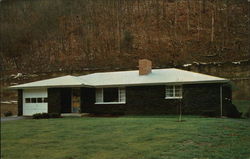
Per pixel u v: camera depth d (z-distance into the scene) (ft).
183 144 32.01
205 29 178.19
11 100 153.99
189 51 165.89
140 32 189.57
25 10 231.50
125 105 75.82
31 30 213.66
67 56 189.26
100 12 214.69
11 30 213.05
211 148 29.73
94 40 195.93
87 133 42.19
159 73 78.59
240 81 130.93
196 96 69.31
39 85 78.43
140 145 32.58
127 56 176.14
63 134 42.42
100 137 38.63
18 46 203.21
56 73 169.89
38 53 196.85
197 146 30.81
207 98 68.28
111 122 53.21
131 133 40.32
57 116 72.43
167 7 200.75
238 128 41.93
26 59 194.08
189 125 45.52
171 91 72.18
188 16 189.37
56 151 32.27
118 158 27.73
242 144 31.35
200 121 51.16
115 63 172.86
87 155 29.63
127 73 83.51
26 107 82.28
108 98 77.92
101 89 78.64
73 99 81.97
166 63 161.17
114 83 75.92
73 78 80.12
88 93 79.61
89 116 74.08
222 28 174.91
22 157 30.71
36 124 56.13
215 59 154.61
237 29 170.91
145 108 73.77
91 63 178.50
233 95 126.72
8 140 39.40
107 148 32.07
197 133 37.96
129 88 75.66
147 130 42.14
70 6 223.30
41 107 80.12
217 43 165.58
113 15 209.77
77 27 208.23
